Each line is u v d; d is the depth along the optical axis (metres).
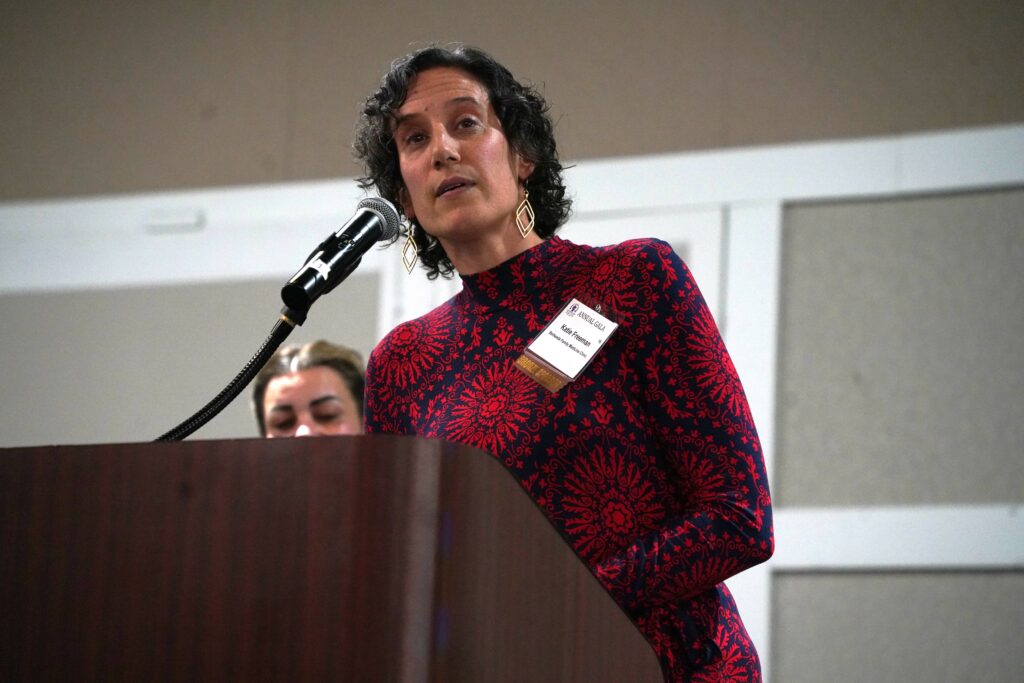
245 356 8.34
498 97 3.49
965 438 7.07
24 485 2.47
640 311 3.15
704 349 3.09
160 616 2.34
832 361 7.34
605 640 2.63
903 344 7.27
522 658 2.39
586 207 7.93
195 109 8.87
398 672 2.19
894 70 7.65
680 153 7.87
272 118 8.72
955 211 7.36
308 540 2.28
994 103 7.46
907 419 7.17
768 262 7.54
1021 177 7.28
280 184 8.59
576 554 2.58
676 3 8.11
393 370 3.44
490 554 2.34
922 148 7.46
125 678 2.33
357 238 3.24
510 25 8.38
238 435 8.25
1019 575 6.82
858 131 7.62
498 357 3.29
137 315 8.58
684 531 2.95
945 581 6.91
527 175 3.55
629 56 8.12
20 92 9.14
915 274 7.34
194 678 2.29
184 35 9.01
